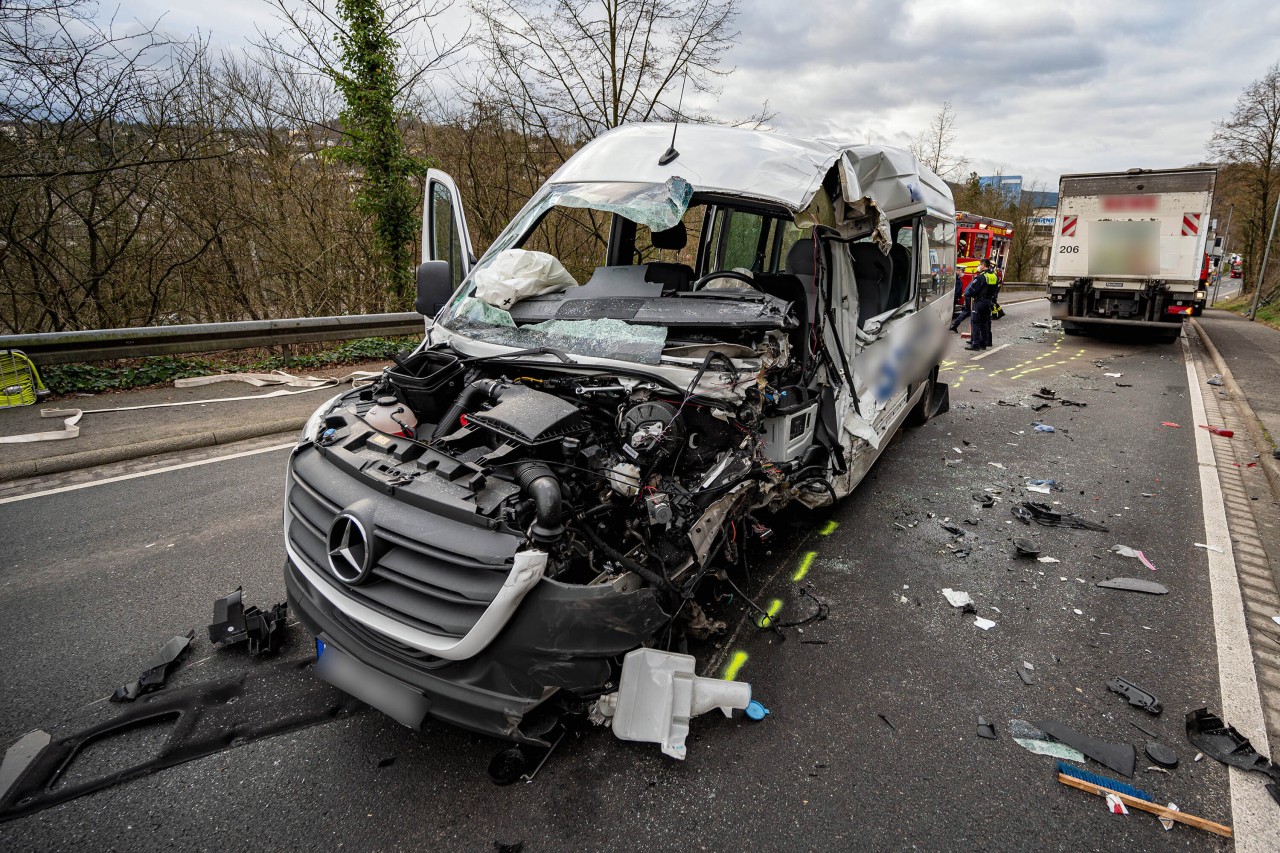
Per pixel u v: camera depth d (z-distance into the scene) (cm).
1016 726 279
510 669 216
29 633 327
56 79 827
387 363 967
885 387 505
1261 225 3212
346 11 1049
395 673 229
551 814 231
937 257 646
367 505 238
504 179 1299
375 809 233
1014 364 1189
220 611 327
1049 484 561
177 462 574
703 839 222
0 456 545
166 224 982
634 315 329
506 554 214
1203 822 231
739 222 558
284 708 280
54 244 902
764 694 295
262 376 825
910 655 326
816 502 409
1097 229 1392
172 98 947
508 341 332
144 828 223
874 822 230
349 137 1112
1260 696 299
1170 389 965
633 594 228
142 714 274
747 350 308
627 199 345
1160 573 413
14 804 230
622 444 269
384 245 1151
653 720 256
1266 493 550
